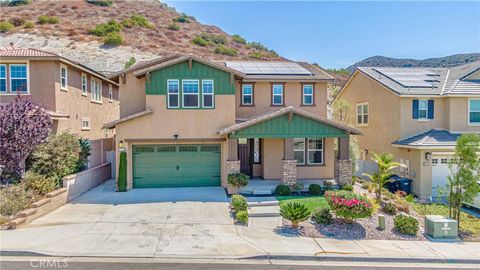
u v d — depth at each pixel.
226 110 18.23
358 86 26.72
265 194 16.77
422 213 15.37
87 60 48.41
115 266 8.67
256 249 10.07
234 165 17.33
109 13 73.94
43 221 12.09
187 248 9.97
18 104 14.77
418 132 20.92
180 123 18.02
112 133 29.28
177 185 18.38
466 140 13.29
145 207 14.18
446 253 10.50
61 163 15.16
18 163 14.55
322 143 20.20
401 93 20.39
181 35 71.00
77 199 15.52
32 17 65.06
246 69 21.84
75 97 21.38
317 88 20.94
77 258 9.10
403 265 9.65
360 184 19.61
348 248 10.55
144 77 18.77
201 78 18.06
